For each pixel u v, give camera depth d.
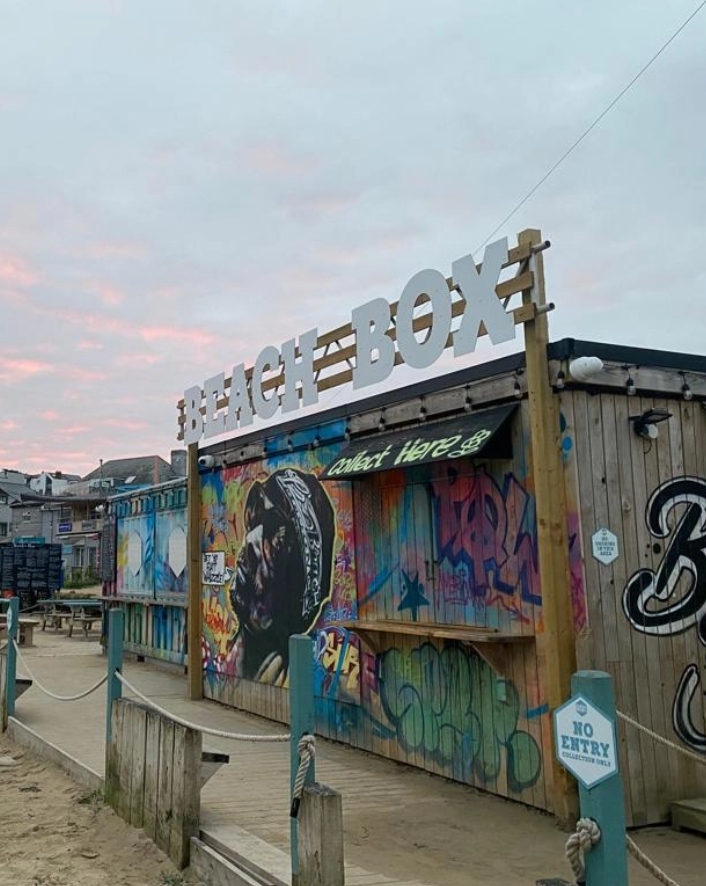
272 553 10.17
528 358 6.32
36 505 61.16
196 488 12.12
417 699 7.62
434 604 7.46
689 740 6.34
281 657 9.89
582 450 6.32
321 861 4.29
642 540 6.46
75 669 15.23
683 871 5.12
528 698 6.38
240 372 10.73
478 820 6.11
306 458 9.51
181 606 14.09
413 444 7.30
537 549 6.37
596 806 3.02
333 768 7.68
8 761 8.99
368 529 8.39
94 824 6.76
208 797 6.71
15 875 5.75
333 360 8.83
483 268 6.70
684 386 6.76
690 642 6.53
